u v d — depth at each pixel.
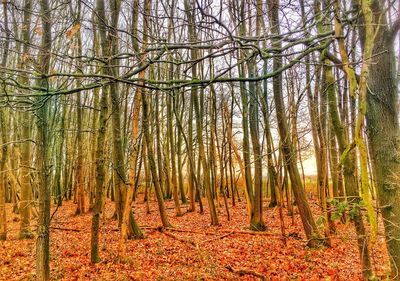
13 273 7.69
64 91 2.54
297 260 7.98
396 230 2.61
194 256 8.84
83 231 12.43
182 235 11.57
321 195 9.13
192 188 17.95
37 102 2.62
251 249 9.47
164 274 7.43
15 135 14.31
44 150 6.07
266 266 7.81
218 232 11.95
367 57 1.74
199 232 11.98
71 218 15.87
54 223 13.75
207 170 14.16
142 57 2.86
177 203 16.44
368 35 1.77
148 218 16.02
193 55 9.48
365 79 1.70
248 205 12.55
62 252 9.34
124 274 7.44
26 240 10.87
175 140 25.34
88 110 21.27
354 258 7.75
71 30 2.65
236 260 8.44
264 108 10.38
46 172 6.12
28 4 4.38
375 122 2.68
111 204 21.86
